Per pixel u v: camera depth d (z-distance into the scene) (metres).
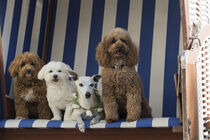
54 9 4.93
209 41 2.79
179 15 4.54
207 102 2.68
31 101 3.76
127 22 4.65
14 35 4.15
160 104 4.30
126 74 3.19
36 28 4.63
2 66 3.74
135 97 3.15
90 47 4.68
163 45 4.48
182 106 2.73
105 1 4.80
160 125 2.94
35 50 4.60
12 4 4.13
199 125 2.63
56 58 4.72
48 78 3.40
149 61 4.46
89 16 4.79
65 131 3.28
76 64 4.66
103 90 3.26
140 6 4.68
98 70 4.58
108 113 3.14
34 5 4.61
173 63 4.39
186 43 2.82
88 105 3.31
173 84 4.32
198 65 2.73
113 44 3.23
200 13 3.02
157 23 4.57
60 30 4.83
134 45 3.40
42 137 3.34
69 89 3.50
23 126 3.29
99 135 3.23
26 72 3.61
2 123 3.37
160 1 4.65
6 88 3.95
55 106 3.54
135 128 3.12
